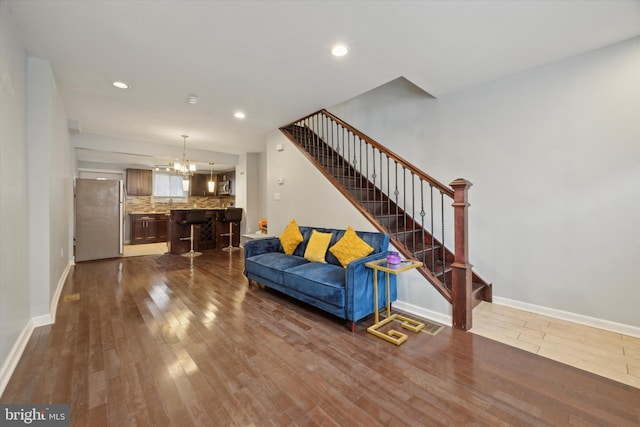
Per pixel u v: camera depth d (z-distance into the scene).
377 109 4.14
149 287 3.66
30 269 2.44
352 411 1.47
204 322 2.59
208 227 6.75
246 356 2.01
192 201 8.89
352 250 2.87
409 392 1.62
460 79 2.94
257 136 5.31
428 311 2.68
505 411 1.46
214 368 1.86
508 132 2.89
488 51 2.41
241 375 1.79
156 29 2.12
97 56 2.50
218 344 2.18
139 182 7.86
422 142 3.60
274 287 3.19
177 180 8.64
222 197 9.16
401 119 3.83
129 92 3.29
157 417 1.43
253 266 3.50
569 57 2.51
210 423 1.39
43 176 2.52
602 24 2.04
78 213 5.18
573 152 2.54
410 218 3.71
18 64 2.14
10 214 1.92
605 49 2.36
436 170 3.46
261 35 2.19
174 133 5.14
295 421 1.41
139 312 2.81
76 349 2.08
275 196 4.77
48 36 2.20
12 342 1.89
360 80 2.97
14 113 2.04
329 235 3.36
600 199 2.42
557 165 2.62
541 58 2.53
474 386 1.67
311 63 2.62
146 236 7.71
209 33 2.16
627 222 2.31
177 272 4.47
